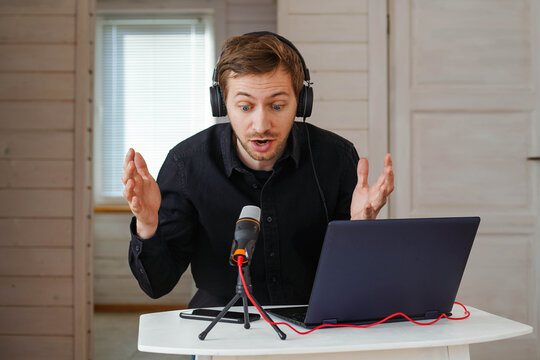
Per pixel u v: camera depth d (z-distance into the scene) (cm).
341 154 163
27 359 288
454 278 121
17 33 291
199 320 126
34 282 289
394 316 122
